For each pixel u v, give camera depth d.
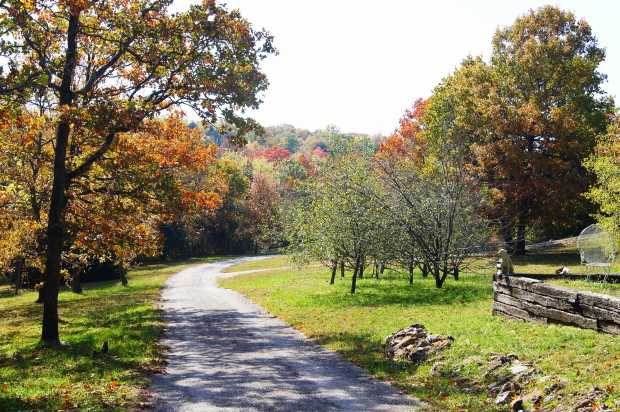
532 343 12.07
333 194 28.75
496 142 44.12
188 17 17.62
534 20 46.59
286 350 15.54
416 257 28.30
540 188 41.69
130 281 52.34
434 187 28.86
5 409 9.66
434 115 49.66
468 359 11.57
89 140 19.72
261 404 9.97
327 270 46.50
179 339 18.22
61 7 16.41
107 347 15.64
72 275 41.12
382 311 20.59
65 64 17.19
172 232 85.81
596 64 45.31
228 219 95.88
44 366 14.00
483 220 30.20
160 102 19.14
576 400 8.42
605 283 19.31
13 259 36.09
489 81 47.94
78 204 20.92
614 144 32.34
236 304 28.50
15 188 22.75
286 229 35.03
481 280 28.83
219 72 18.31
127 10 17.84
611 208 30.81
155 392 11.05
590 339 11.66
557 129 41.50
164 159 21.72
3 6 15.03
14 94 14.84
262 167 113.31
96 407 9.76
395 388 10.97
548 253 44.09
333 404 9.88
